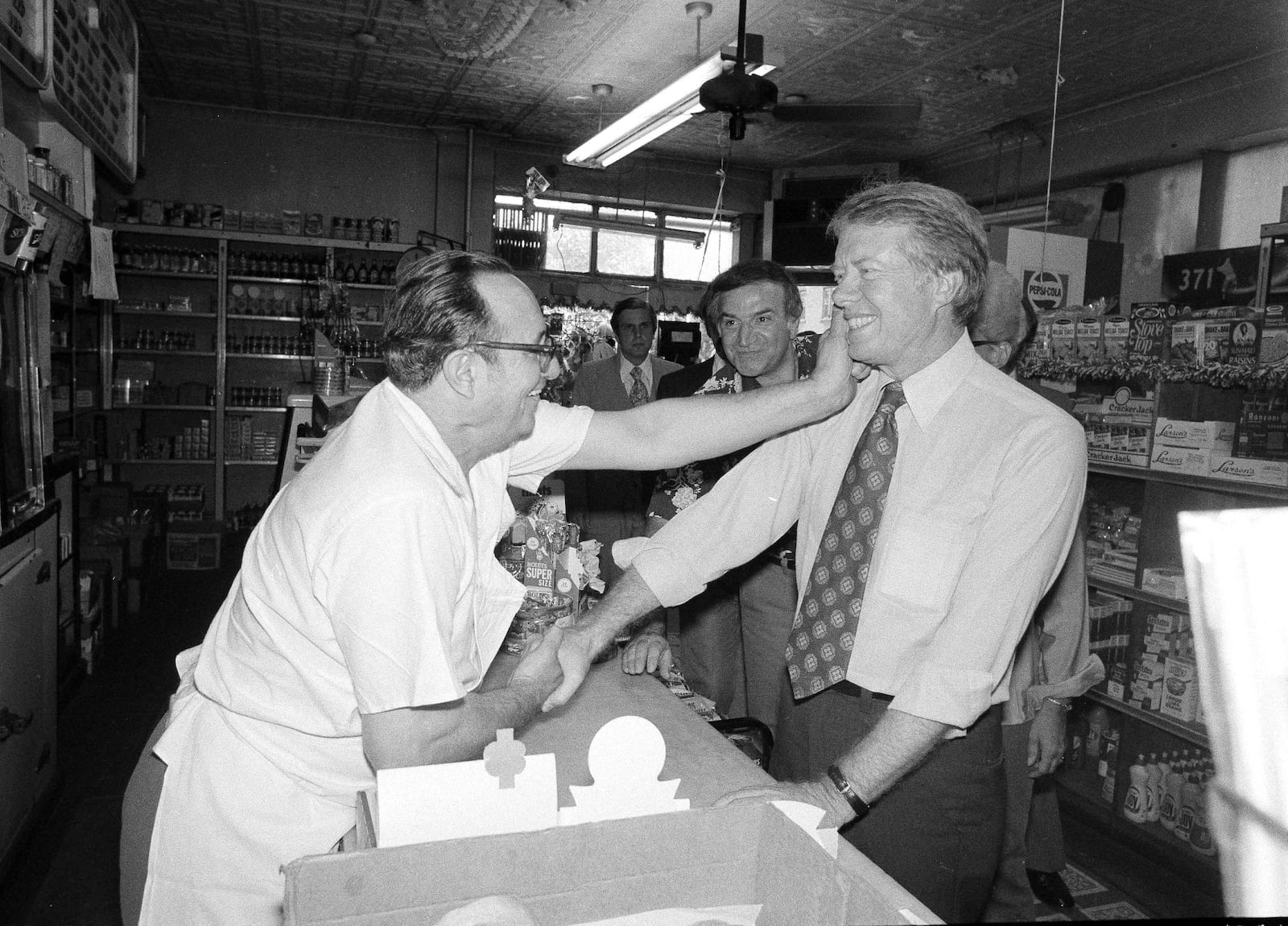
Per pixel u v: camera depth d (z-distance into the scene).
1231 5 4.90
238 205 8.18
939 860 1.37
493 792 0.75
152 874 1.24
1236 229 5.74
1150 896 2.59
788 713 1.56
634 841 0.72
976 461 1.32
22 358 3.04
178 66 6.96
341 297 4.29
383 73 6.98
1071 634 2.05
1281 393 2.60
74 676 4.21
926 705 1.18
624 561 1.62
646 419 1.52
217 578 6.54
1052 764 2.07
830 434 1.52
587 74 6.78
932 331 1.35
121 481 7.46
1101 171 6.63
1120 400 3.04
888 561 1.36
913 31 5.57
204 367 8.14
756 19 5.56
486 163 8.68
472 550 1.19
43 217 2.93
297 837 1.22
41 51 3.55
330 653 1.13
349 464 1.09
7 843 2.72
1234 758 1.39
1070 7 4.98
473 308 1.12
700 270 8.80
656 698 1.54
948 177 8.42
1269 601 1.67
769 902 0.74
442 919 0.64
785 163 9.12
